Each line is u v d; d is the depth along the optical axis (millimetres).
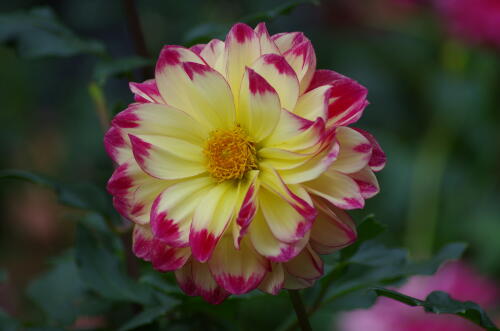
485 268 1170
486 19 1109
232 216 635
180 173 644
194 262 636
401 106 1405
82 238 716
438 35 1315
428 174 1289
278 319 1097
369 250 722
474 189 1308
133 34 769
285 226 618
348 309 731
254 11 1411
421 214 1263
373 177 627
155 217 630
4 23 766
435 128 1317
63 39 764
